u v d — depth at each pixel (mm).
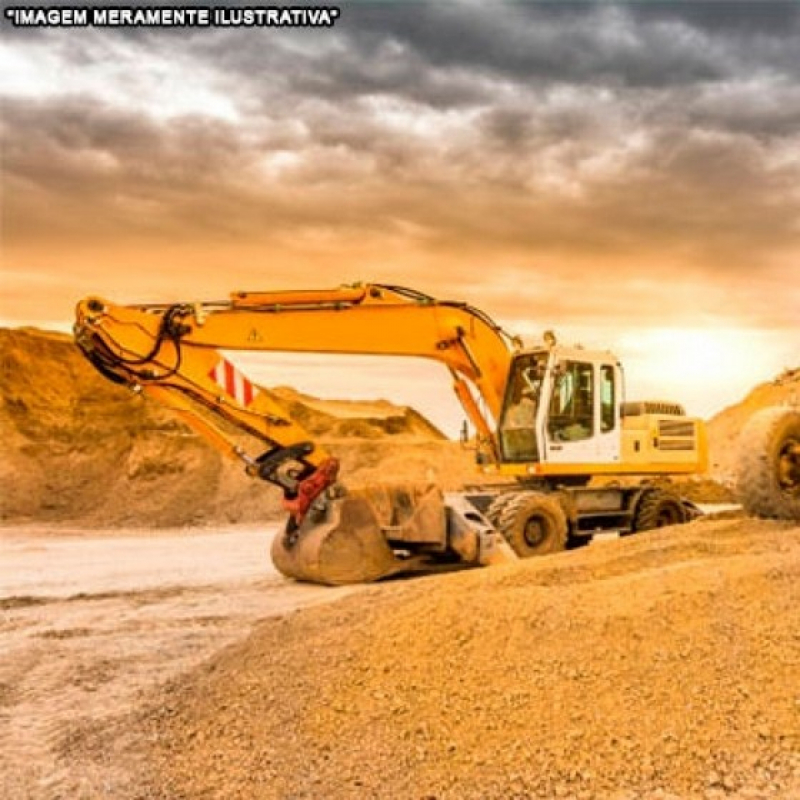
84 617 10672
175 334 12461
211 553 18406
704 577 6242
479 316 14664
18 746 6105
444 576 8289
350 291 13734
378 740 5184
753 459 8797
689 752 4609
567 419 14727
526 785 4574
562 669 5344
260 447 30625
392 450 32688
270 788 4945
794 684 4953
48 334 37938
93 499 29984
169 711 6242
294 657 6375
